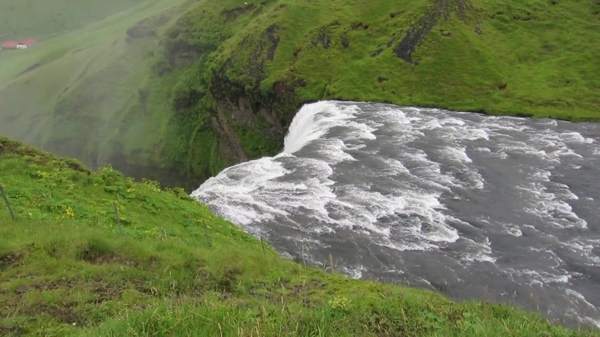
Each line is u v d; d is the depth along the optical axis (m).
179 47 114.00
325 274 16.84
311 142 44.84
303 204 31.67
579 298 23.30
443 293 23.31
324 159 40.31
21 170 20.28
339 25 72.88
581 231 29.52
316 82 65.81
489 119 52.88
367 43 70.06
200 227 22.17
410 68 64.19
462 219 30.64
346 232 28.38
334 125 50.41
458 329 10.02
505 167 39.06
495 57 64.62
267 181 35.69
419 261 25.88
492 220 30.62
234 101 78.38
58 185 20.02
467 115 54.75
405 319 10.16
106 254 14.69
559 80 60.06
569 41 66.00
